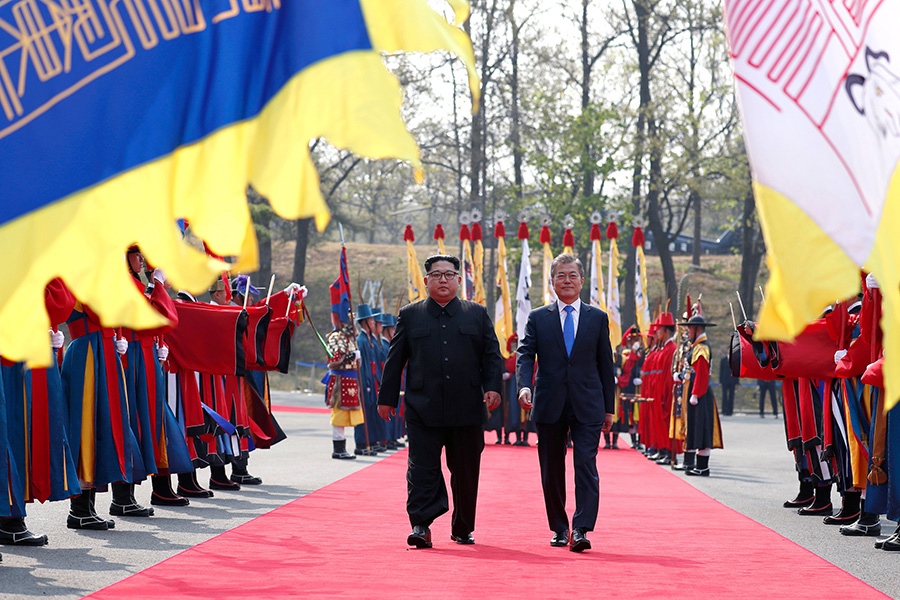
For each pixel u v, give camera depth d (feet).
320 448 52.03
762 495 34.68
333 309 47.44
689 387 42.52
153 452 27.14
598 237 63.87
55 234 12.04
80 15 12.37
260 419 35.86
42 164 12.14
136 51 12.46
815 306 11.45
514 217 127.75
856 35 12.18
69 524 23.95
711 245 199.82
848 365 24.90
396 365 23.59
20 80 12.23
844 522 27.14
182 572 18.30
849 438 26.02
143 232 12.12
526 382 23.53
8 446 20.66
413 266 67.36
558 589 17.19
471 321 23.39
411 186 166.50
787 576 18.93
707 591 17.30
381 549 21.54
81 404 24.06
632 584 17.80
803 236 11.55
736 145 129.08
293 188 12.23
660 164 124.06
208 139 12.41
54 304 20.98
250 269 12.25
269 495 31.89
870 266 11.52
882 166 11.93
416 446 22.70
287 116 12.41
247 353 32.24
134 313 11.96
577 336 23.27
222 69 12.52
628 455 54.65
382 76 12.42
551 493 23.12
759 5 12.03
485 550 21.76
